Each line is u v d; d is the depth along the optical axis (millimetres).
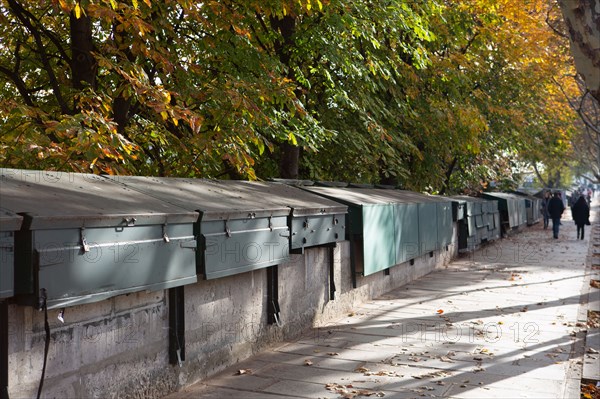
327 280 10633
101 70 10797
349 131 15320
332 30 12992
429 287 14695
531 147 26781
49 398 5152
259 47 13062
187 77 10453
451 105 19688
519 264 19750
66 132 7641
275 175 14734
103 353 5777
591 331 10117
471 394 6781
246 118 10148
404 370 7660
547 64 24422
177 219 6320
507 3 21016
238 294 7980
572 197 63969
